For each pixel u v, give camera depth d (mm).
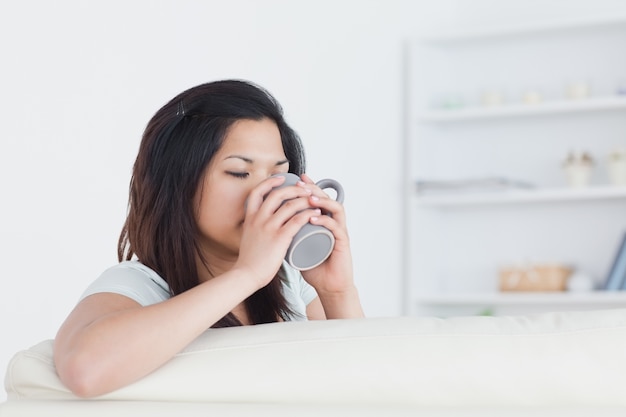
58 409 1021
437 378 997
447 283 4918
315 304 1743
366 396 1006
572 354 986
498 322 1039
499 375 990
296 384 1012
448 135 4953
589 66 4770
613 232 4660
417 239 4699
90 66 3078
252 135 1371
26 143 2828
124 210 3197
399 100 4754
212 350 1057
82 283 3008
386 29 4688
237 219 1366
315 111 4164
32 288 2820
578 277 4543
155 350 1037
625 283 4449
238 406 988
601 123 4715
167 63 3408
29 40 2859
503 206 4852
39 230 2852
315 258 1354
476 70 4949
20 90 2818
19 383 1087
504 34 4734
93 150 3074
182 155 1376
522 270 4648
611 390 978
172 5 3441
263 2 3914
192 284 1391
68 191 2967
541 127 4809
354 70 4430
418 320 1050
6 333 2725
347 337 1033
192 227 1389
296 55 4082
